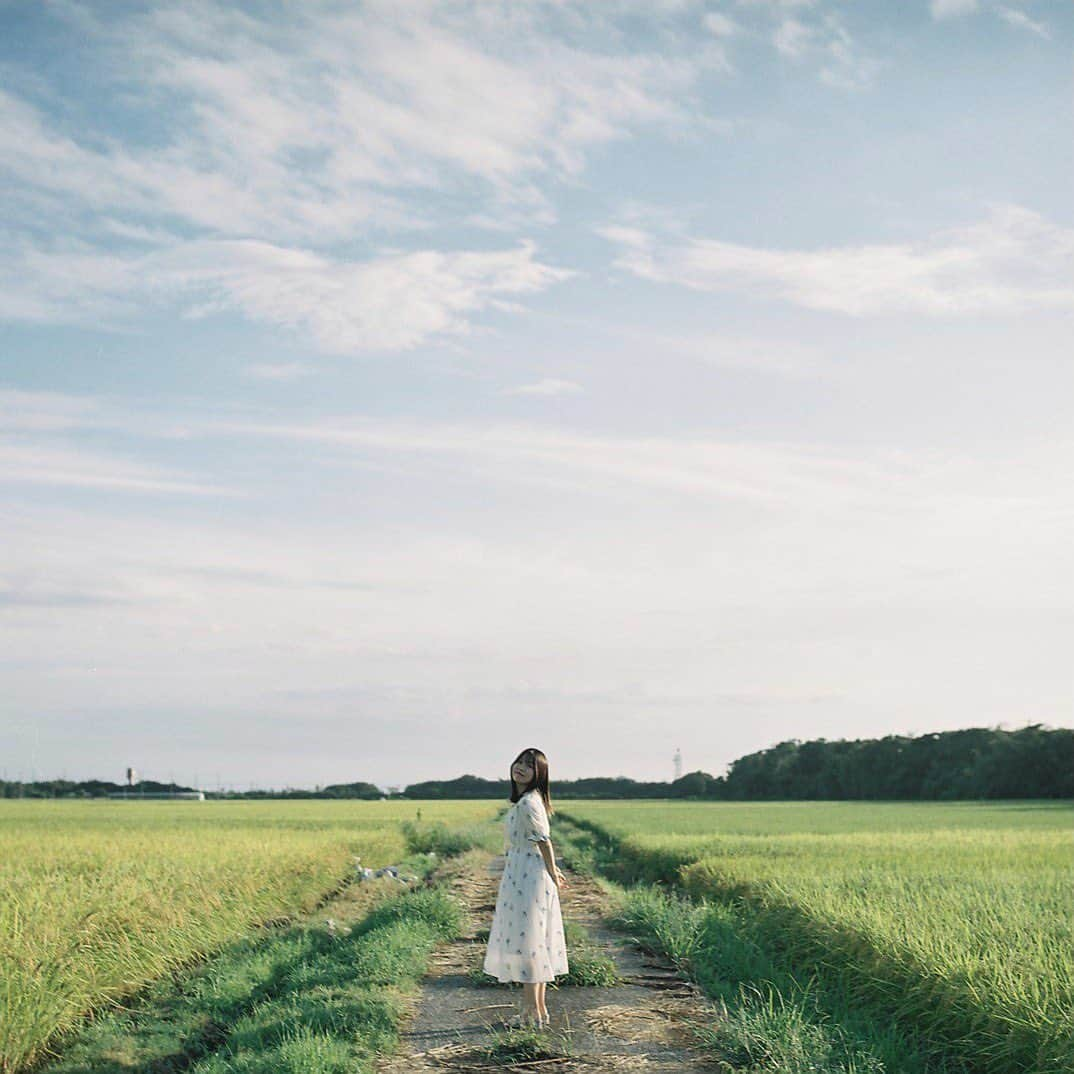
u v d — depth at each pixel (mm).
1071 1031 7434
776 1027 8570
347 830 38156
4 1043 8461
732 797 150250
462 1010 10039
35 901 13312
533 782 9602
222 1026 10023
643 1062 8141
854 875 17594
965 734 125625
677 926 14406
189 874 17484
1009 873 18812
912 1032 8953
